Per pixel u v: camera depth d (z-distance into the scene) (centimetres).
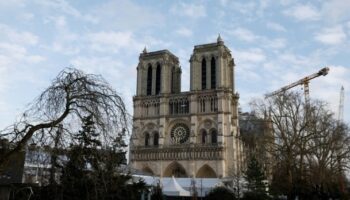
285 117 8869
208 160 15525
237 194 9581
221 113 15962
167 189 9238
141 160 16788
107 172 3097
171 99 17388
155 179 10850
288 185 7962
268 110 9206
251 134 9912
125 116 2909
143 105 17788
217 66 16750
